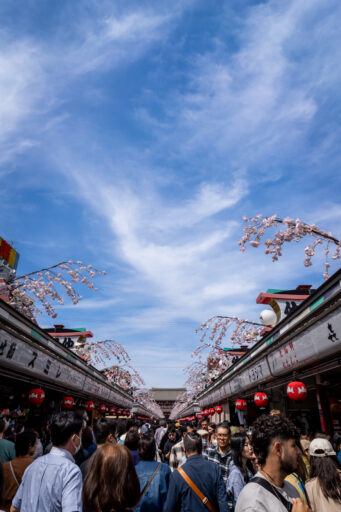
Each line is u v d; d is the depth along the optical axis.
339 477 2.88
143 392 52.97
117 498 1.98
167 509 3.17
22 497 2.46
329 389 8.87
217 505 3.23
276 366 9.04
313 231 6.57
